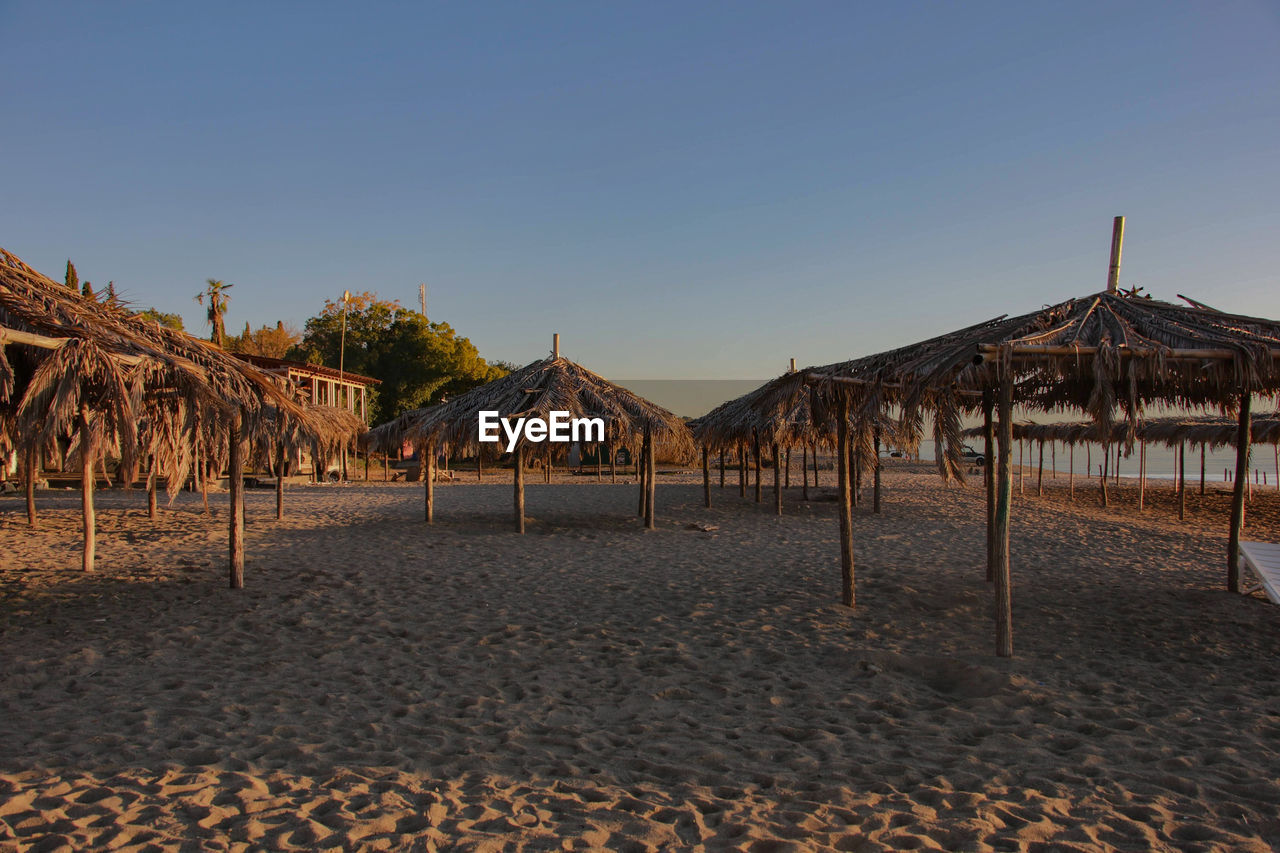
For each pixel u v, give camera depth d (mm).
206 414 7230
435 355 41750
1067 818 3109
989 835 2955
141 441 9055
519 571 8977
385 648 5691
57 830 2881
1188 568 9398
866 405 6547
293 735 3986
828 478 28328
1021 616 6770
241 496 7742
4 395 5125
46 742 3793
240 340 44156
